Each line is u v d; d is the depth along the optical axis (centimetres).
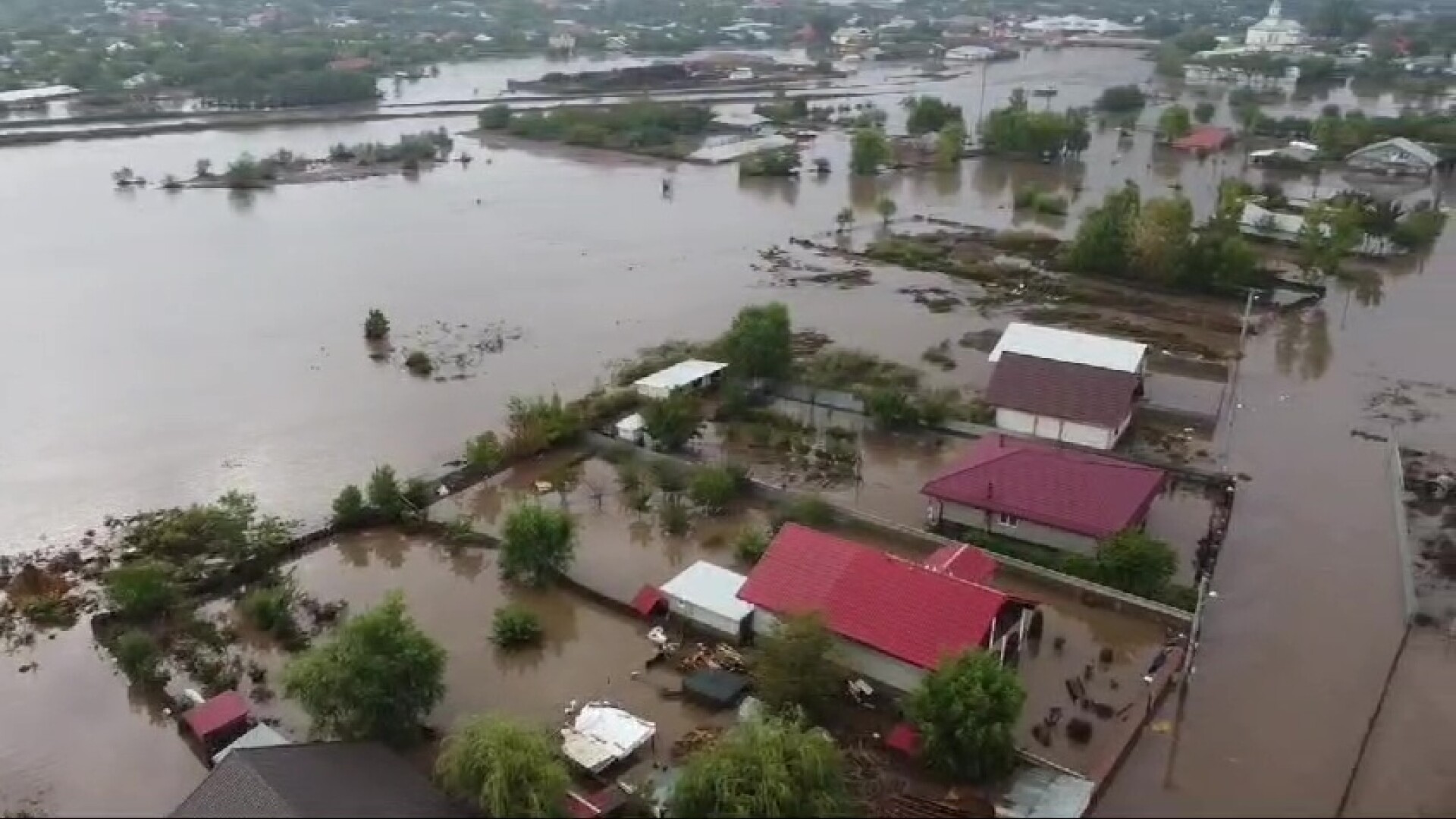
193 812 2769
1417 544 4762
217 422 5956
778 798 2862
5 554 4628
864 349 7056
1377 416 6128
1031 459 4825
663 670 3881
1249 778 3338
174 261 8869
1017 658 3931
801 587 3869
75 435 5759
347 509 4828
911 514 4975
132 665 3766
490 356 6975
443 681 3656
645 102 16062
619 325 7538
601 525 4931
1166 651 3906
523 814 2908
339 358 6912
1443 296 8331
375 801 2819
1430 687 3812
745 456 5550
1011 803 3117
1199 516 5003
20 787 3316
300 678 3362
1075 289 8331
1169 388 6450
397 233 9869
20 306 7694
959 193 11725
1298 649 4006
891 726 3531
